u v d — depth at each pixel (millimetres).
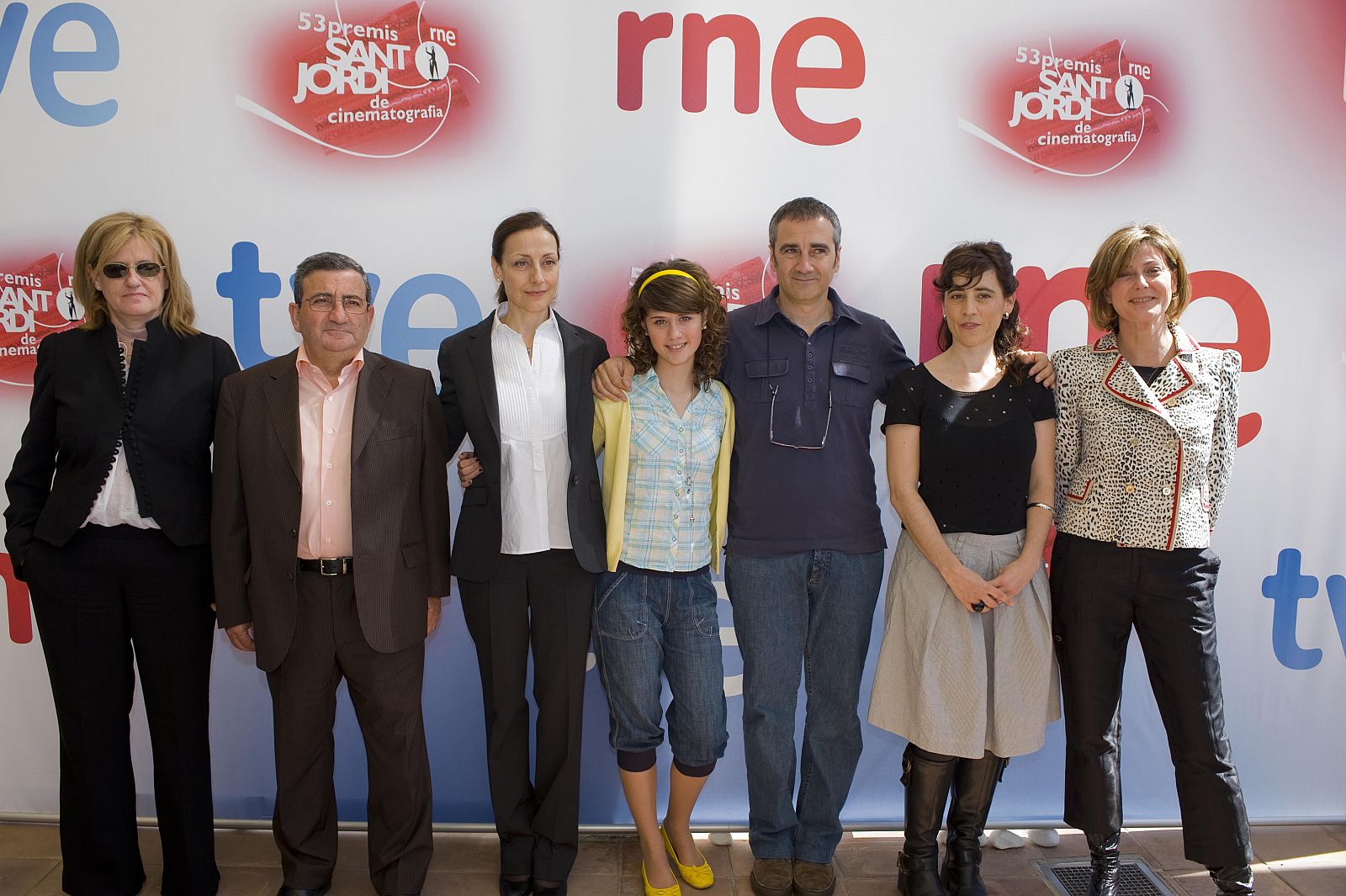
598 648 2053
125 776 2049
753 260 2340
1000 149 2340
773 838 2160
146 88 2271
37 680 2430
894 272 2359
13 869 2221
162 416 1908
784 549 2025
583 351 2045
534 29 2279
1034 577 1964
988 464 1927
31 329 2336
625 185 2318
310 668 1944
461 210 2320
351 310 1813
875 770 2508
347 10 2270
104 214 2301
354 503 1883
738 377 2080
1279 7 2330
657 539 1987
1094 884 2037
